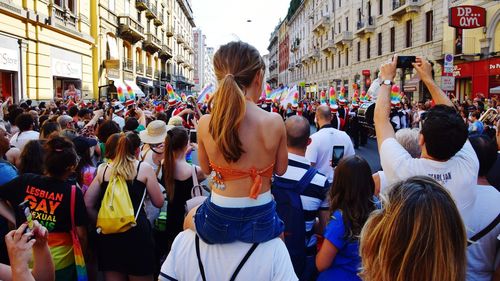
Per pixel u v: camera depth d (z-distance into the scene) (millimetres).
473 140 2783
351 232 2617
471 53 22547
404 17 30047
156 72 47688
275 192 3082
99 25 27781
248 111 1928
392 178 2436
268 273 1917
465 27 20906
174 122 6758
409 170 2357
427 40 27406
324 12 51531
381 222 1484
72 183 3361
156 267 4273
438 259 1348
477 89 21969
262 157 1912
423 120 2426
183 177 4199
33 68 18750
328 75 49562
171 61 57219
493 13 20656
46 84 20016
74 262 3352
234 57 1943
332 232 2666
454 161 2336
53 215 3215
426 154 2402
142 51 40656
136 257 3574
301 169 3189
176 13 61562
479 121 9547
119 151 3645
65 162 3254
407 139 3459
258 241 1922
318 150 5012
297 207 3043
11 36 16891
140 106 15734
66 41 22516
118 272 3631
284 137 1988
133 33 34625
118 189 3547
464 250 1397
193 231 2094
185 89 73125
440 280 1346
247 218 1907
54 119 7086
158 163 5148
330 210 2785
